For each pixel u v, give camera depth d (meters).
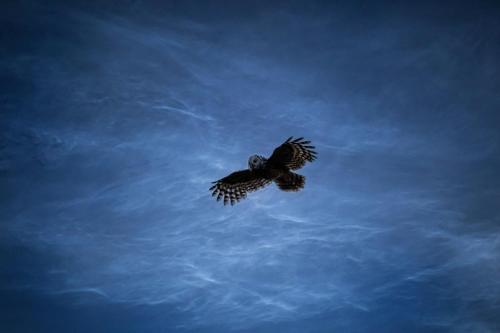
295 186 15.18
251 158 15.48
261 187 15.30
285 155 15.62
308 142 15.61
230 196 15.34
